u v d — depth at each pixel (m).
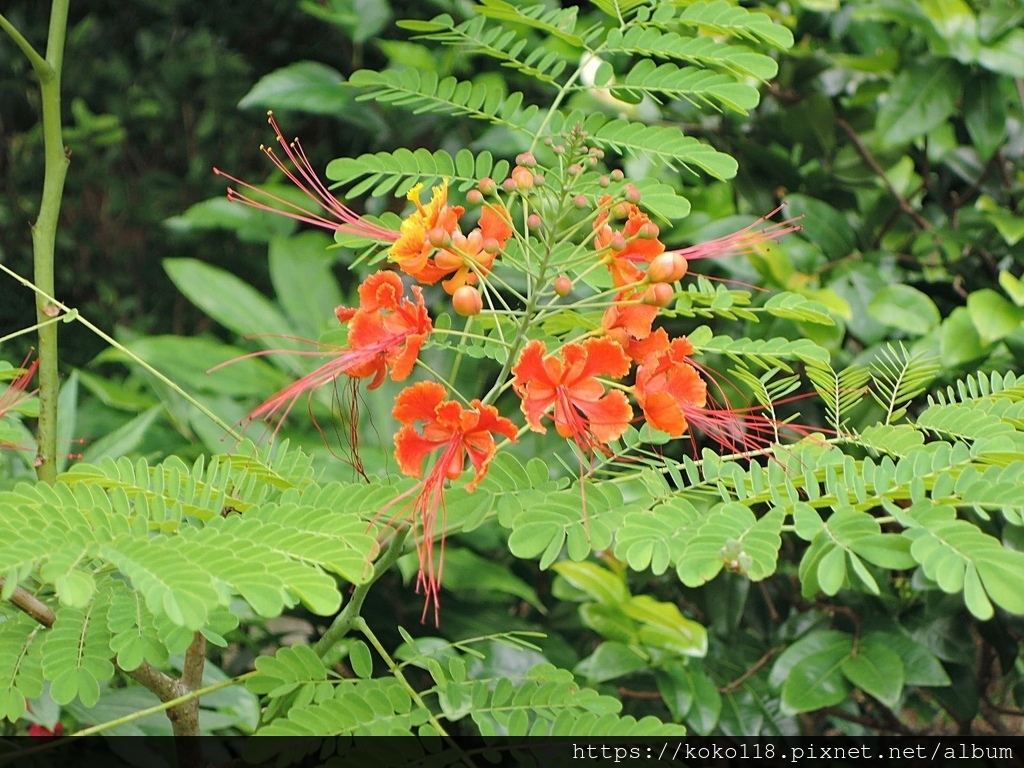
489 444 0.89
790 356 0.99
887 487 0.89
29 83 2.67
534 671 0.95
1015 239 1.27
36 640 0.92
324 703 0.90
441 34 1.05
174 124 2.83
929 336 1.24
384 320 0.93
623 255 0.94
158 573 0.82
